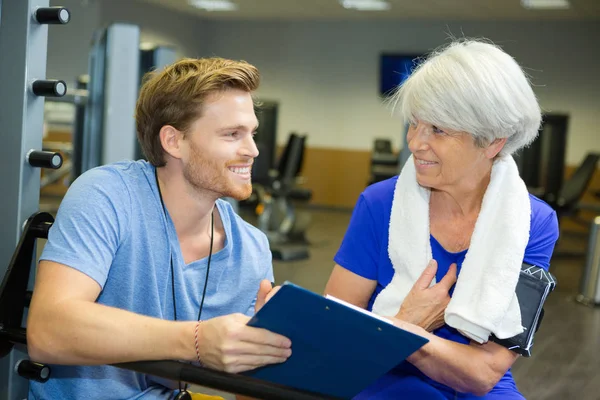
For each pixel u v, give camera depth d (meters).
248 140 1.13
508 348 1.21
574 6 8.16
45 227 1.29
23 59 1.27
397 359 0.89
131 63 2.81
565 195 6.74
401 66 9.95
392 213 1.33
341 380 0.96
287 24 10.63
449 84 1.14
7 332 1.22
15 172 1.28
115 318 0.96
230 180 1.13
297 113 10.71
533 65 9.39
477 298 1.19
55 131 9.18
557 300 5.01
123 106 2.83
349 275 1.40
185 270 1.20
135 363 0.95
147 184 1.17
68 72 2.95
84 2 2.83
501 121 1.16
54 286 1.01
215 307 1.23
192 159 1.12
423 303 1.24
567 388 3.16
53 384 1.22
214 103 1.10
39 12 1.28
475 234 1.24
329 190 10.59
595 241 4.91
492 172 1.27
